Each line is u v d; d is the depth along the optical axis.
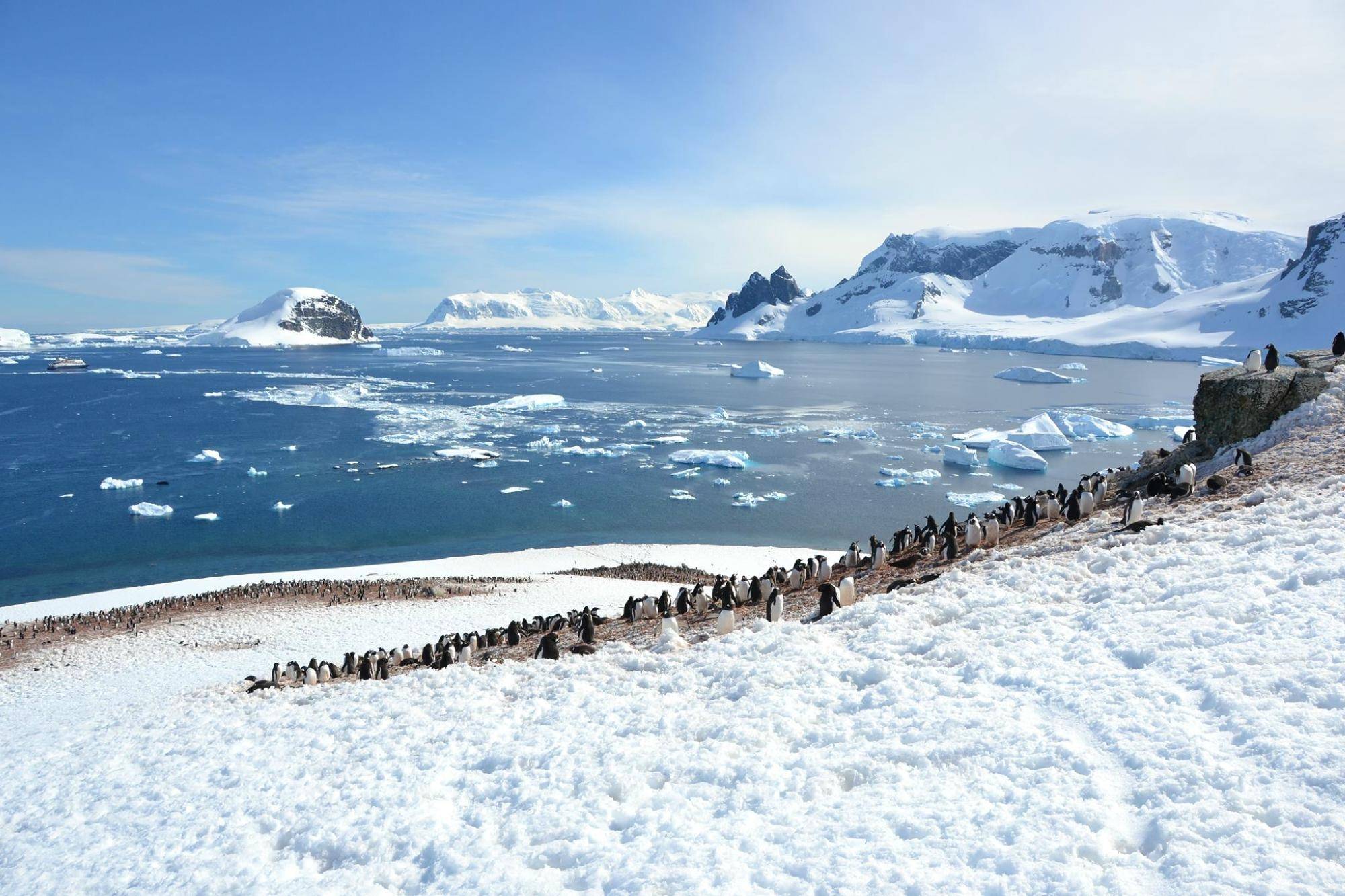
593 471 84.19
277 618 40.88
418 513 68.62
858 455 91.44
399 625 39.19
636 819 8.77
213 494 74.25
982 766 8.44
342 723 14.39
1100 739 8.45
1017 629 12.12
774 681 12.17
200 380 187.50
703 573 51.09
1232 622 10.43
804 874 7.21
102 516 67.44
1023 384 174.12
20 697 30.53
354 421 116.88
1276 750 7.36
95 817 12.17
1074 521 18.48
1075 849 6.84
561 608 41.62
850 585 16.86
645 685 13.60
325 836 9.70
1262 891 5.81
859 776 8.88
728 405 139.75
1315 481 15.39
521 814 9.30
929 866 6.98
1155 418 112.56
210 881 9.10
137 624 40.50
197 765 13.55
